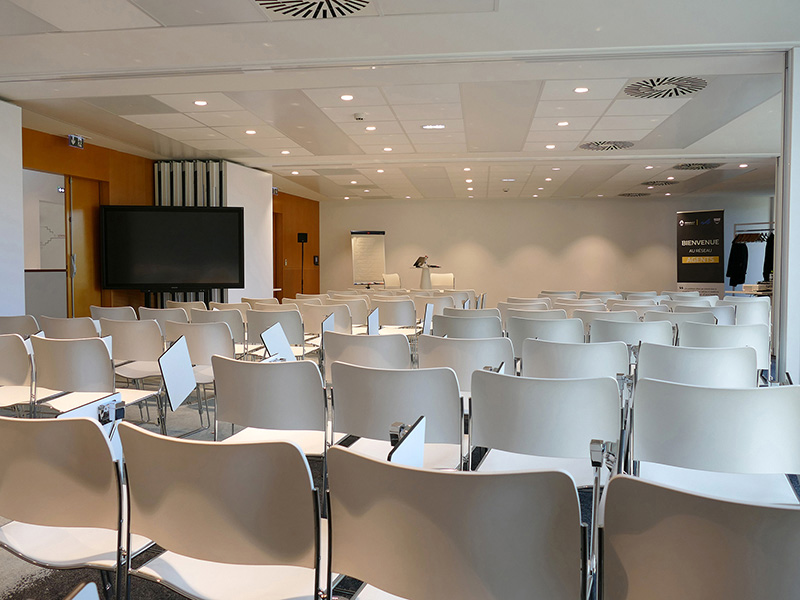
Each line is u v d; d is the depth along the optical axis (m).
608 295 10.19
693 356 3.39
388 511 1.36
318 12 4.80
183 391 3.54
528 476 1.22
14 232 7.27
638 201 17.83
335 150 10.59
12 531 1.98
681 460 2.27
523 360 3.74
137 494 1.68
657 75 6.30
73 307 10.09
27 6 4.66
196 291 10.64
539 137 9.56
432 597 1.37
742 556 1.12
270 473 1.49
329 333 4.08
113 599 2.24
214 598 1.60
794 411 2.13
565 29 5.15
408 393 2.66
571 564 1.25
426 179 13.95
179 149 10.51
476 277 18.33
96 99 7.28
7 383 3.98
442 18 4.93
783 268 5.68
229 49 5.59
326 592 1.52
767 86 6.79
